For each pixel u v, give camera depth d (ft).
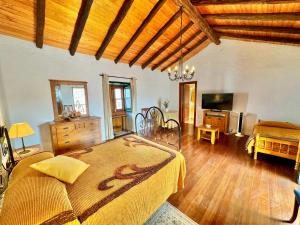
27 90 9.58
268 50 13.12
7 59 8.71
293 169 8.50
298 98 12.15
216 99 16.19
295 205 4.86
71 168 4.46
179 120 21.06
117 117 18.04
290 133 8.89
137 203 4.12
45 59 10.19
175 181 5.94
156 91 19.74
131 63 15.42
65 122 10.39
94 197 3.68
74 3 7.59
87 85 12.64
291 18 7.22
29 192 3.12
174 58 17.60
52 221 2.65
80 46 11.21
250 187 6.97
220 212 5.57
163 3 8.70
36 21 7.99
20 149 8.49
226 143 12.93
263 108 13.92
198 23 10.31
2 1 6.69
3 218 2.63
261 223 5.10
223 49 15.72
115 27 9.55
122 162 5.52
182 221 5.19
